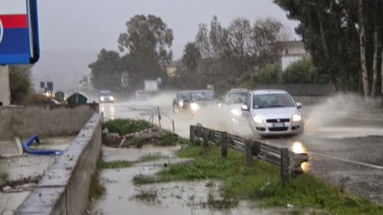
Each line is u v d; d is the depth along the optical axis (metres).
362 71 37.81
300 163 9.70
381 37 36.81
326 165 12.66
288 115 19.81
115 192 10.63
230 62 83.56
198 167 12.88
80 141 10.73
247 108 21.16
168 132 21.92
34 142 23.53
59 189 5.68
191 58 98.31
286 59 85.50
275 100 21.20
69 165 7.25
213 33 90.12
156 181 11.70
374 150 15.16
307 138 19.22
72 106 27.44
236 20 84.50
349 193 9.23
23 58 4.38
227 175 11.77
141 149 18.86
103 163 14.95
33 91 50.81
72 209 6.56
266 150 11.10
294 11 40.72
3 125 26.73
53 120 27.25
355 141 17.80
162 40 123.25
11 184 12.85
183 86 99.19
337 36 39.53
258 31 82.69
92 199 9.84
